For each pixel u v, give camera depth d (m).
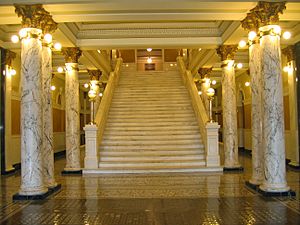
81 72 17.50
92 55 13.46
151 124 13.17
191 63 16.98
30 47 7.20
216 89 22.73
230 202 6.54
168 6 7.49
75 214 5.82
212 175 10.00
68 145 11.00
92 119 11.51
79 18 8.13
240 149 19.22
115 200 6.85
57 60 14.00
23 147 7.10
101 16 8.12
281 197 6.87
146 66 22.14
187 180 9.16
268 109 7.14
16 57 12.62
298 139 11.40
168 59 22.20
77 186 8.51
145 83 17.06
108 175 10.27
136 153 11.72
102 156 11.74
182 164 11.16
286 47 11.73
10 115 11.64
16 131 12.63
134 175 10.17
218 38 11.13
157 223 5.23
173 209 6.07
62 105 19.30
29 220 5.50
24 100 7.12
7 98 11.45
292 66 11.59
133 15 8.16
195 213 5.78
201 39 11.11
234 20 8.73
